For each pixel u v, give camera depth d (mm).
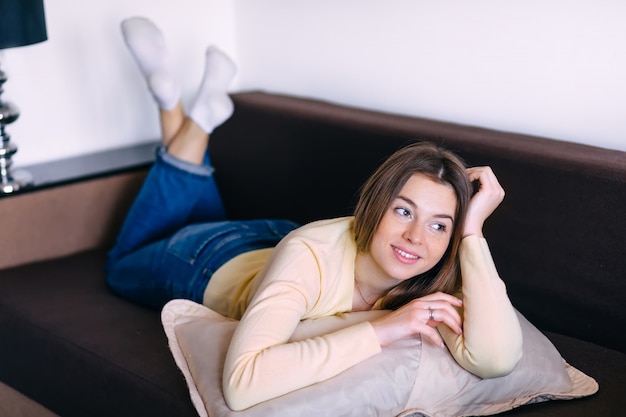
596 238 1636
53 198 2215
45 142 2410
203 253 1848
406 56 2189
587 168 1651
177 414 1494
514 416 1467
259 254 1813
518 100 1978
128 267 1979
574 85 1868
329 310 1497
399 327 1404
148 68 2088
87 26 2416
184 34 2594
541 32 1899
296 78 2500
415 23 2146
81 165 2365
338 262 1486
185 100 2646
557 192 1680
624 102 1791
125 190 2357
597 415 1436
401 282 1522
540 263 1718
